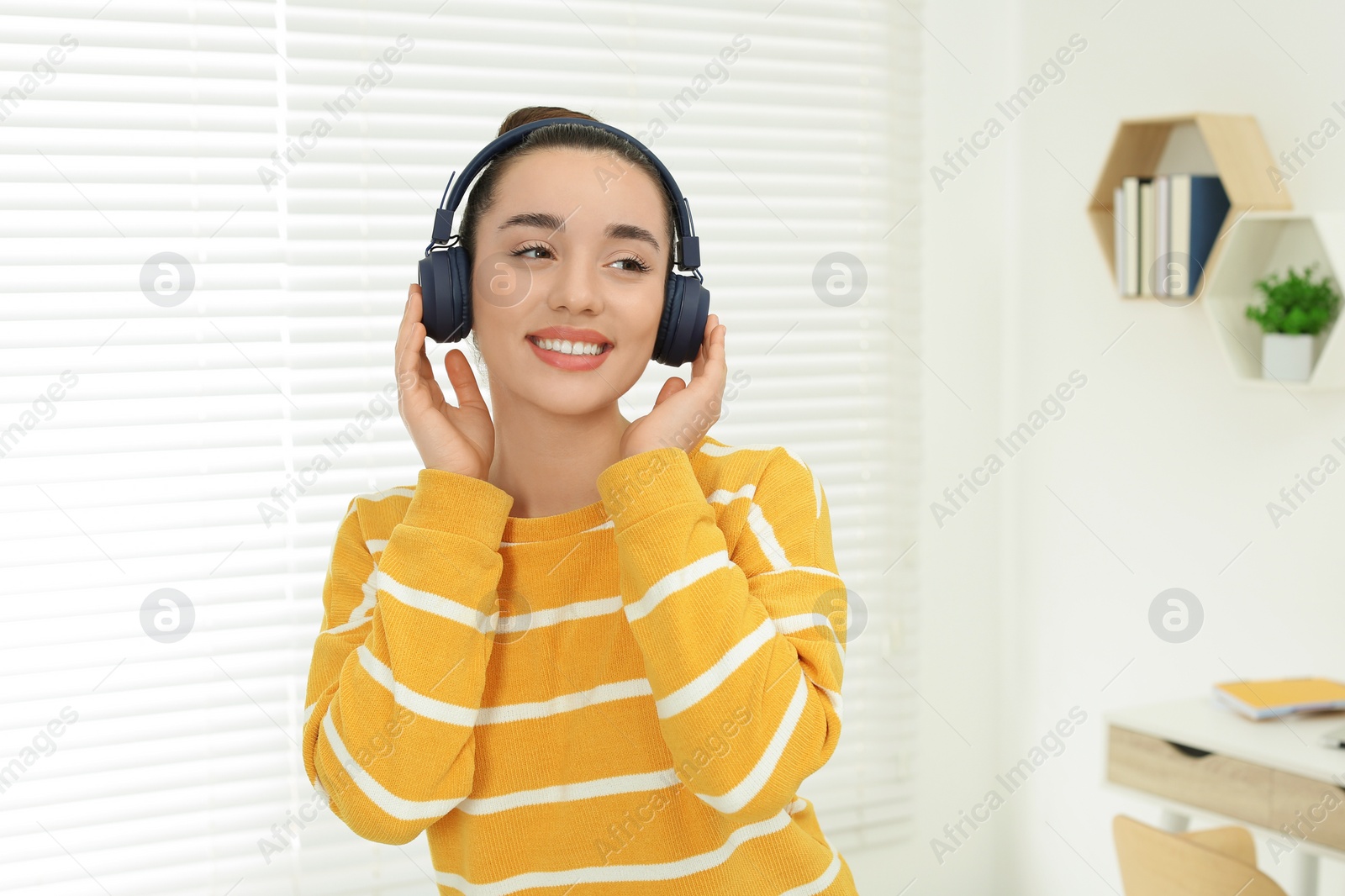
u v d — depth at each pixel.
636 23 2.07
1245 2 1.88
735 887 0.81
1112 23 2.14
